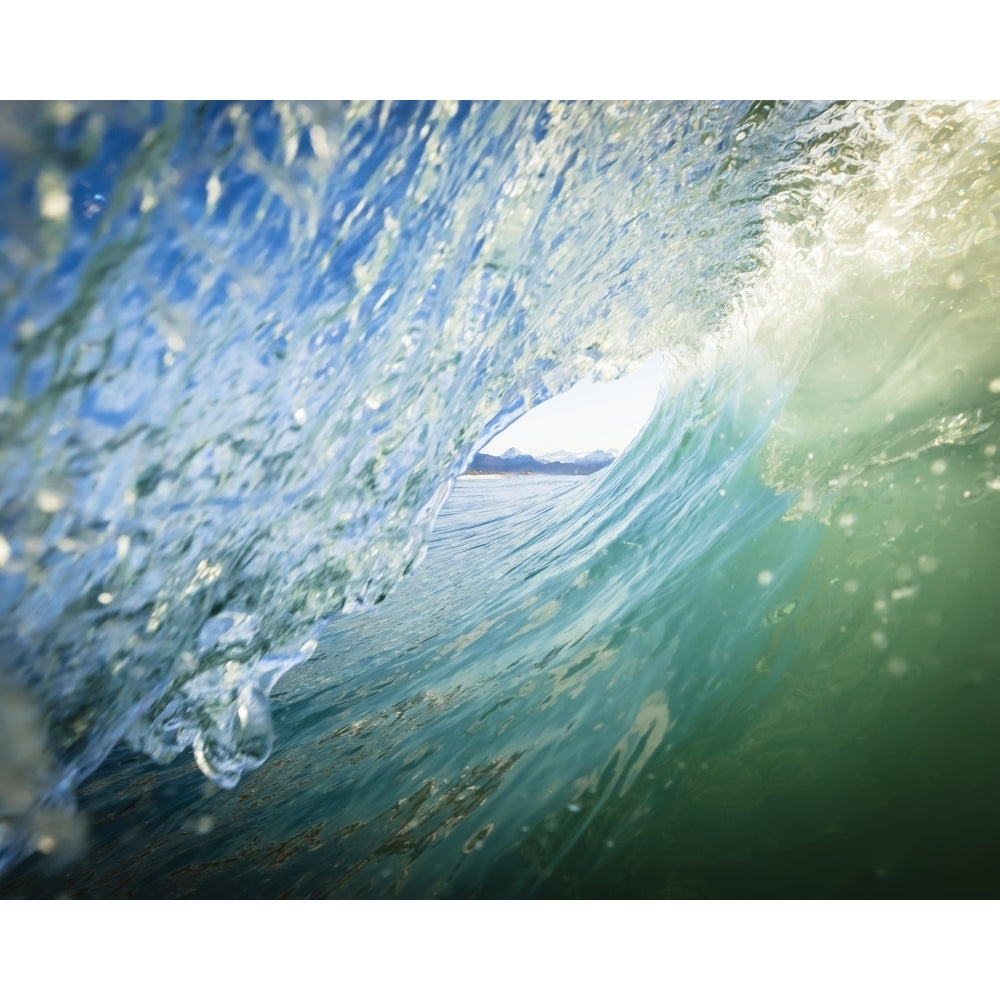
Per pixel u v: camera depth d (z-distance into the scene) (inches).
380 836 61.9
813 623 63.3
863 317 92.7
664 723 62.2
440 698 87.7
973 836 42.6
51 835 48.6
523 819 57.5
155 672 57.2
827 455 83.7
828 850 45.1
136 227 43.3
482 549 180.9
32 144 38.1
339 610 76.8
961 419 72.1
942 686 51.7
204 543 57.7
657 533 111.3
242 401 55.9
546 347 102.1
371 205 59.8
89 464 46.0
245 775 81.8
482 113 67.7
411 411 76.9
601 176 88.7
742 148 103.3
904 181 94.1
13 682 45.9
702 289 132.0
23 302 39.4
